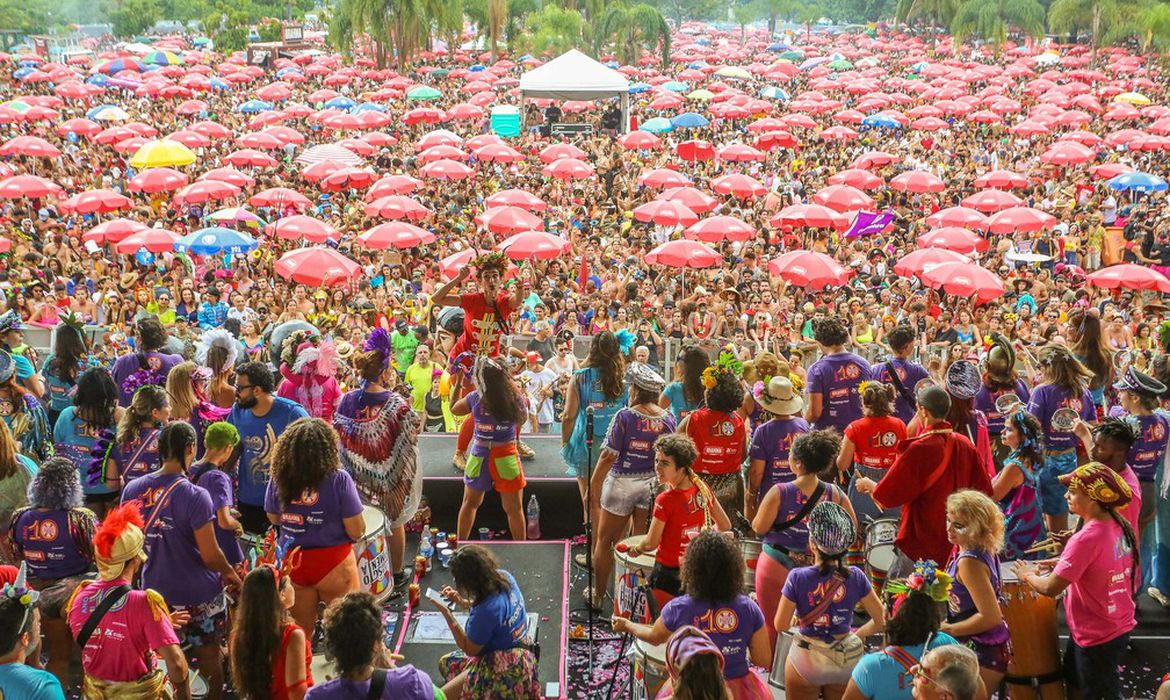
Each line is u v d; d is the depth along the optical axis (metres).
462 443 8.88
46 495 6.21
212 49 98.50
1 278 20.41
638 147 38.62
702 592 5.18
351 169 29.84
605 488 7.38
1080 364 7.82
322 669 6.04
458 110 46.44
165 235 19.88
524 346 14.60
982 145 46.97
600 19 78.38
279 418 7.05
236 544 6.47
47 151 31.08
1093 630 5.91
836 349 8.19
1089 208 31.92
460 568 5.45
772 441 7.24
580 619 7.43
